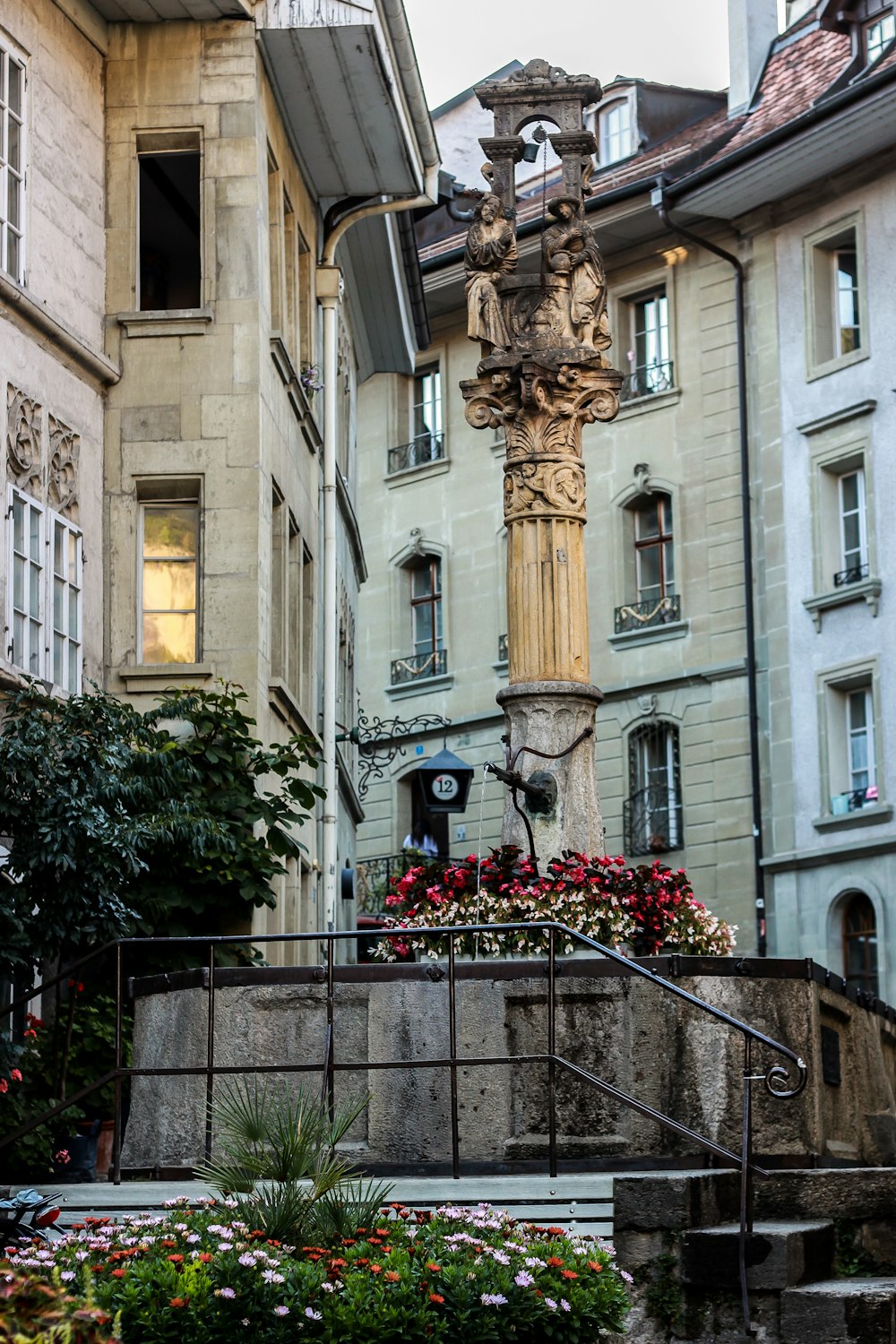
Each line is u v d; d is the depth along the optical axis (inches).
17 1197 457.4
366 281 1247.5
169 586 834.2
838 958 1519.4
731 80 1684.3
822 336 1576.0
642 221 1669.5
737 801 1595.7
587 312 679.7
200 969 540.7
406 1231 433.1
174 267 917.2
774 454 1598.2
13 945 604.1
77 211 826.8
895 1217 465.4
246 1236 415.8
